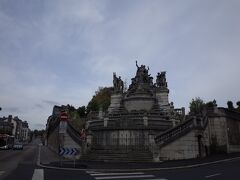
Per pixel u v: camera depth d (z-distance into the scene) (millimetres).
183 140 28609
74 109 89750
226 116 35469
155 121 35312
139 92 48344
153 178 15453
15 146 61125
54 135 65250
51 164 23172
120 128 32281
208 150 32281
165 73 51562
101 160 27984
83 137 31359
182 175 16438
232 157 27875
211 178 14766
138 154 27812
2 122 148375
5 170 19594
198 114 36719
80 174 17609
